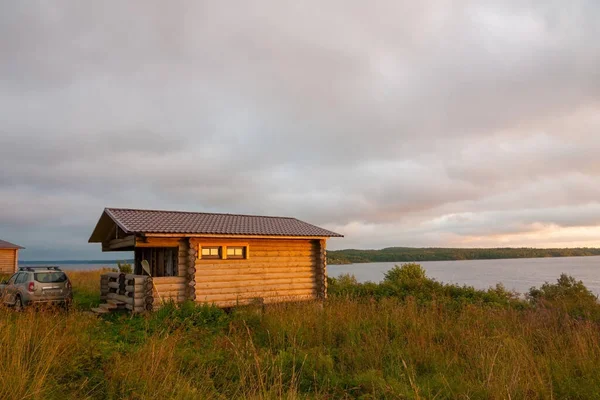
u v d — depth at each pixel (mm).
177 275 15773
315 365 8562
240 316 13000
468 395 6891
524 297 21844
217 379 7871
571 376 7719
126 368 7348
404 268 23734
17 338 7617
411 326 11062
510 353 8250
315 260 18688
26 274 16766
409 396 6941
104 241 19422
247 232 16266
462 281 45000
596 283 42531
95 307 16781
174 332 10578
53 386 6777
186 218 17547
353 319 11703
